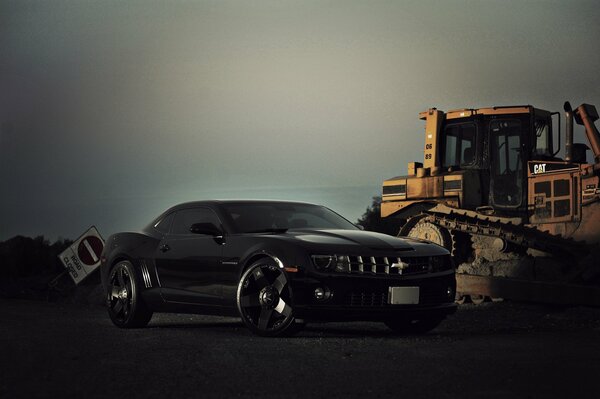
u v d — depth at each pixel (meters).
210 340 7.73
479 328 9.59
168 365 6.08
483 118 15.48
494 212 15.18
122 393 4.94
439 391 4.91
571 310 11.45
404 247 8.06
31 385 5.25
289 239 7.96
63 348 7.23
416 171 16.56
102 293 15.28
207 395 4.84
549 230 14.39
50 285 16.86
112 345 7.44
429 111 16.23
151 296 9.25
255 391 4.97
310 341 7.54
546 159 15.10
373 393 4.87
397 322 8.86
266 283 7.96
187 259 8.86
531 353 6.61
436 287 8.11
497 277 13.24
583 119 14.55
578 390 4.92
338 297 7.63
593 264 12.37
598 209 13.79
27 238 29.36
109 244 9.97
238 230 8.59
